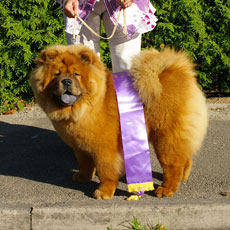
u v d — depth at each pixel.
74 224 3.53
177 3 7.96
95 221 3.52
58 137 6.24
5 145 5.92
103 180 3.88
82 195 4.02
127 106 3.85
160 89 3.79
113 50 4.76
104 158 3.80
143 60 3.91
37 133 6.48
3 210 3.55
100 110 3.77
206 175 4.51
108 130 3.77
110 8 4.50
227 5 8.19
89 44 4.76
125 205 3.56
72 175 4.64
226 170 4.66
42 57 3.81
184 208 3.51
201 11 8.12
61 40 7.92
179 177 3.94
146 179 3.90
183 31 8.14
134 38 4.68
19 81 7.96
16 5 7.75
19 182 4.45
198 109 3.88
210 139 5.94
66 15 4.40
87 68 3.73
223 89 8.81
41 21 7.85
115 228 3.52
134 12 4.60
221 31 8.12
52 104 3.77
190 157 4.15
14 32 7.53
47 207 3.55
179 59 4.01
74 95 3.61
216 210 3.52
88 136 3.76
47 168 4.92
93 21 4.70
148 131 3.95
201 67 8.38
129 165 3.84
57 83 3.58
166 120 3.79
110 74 4.07
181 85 3.86
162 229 3.44
